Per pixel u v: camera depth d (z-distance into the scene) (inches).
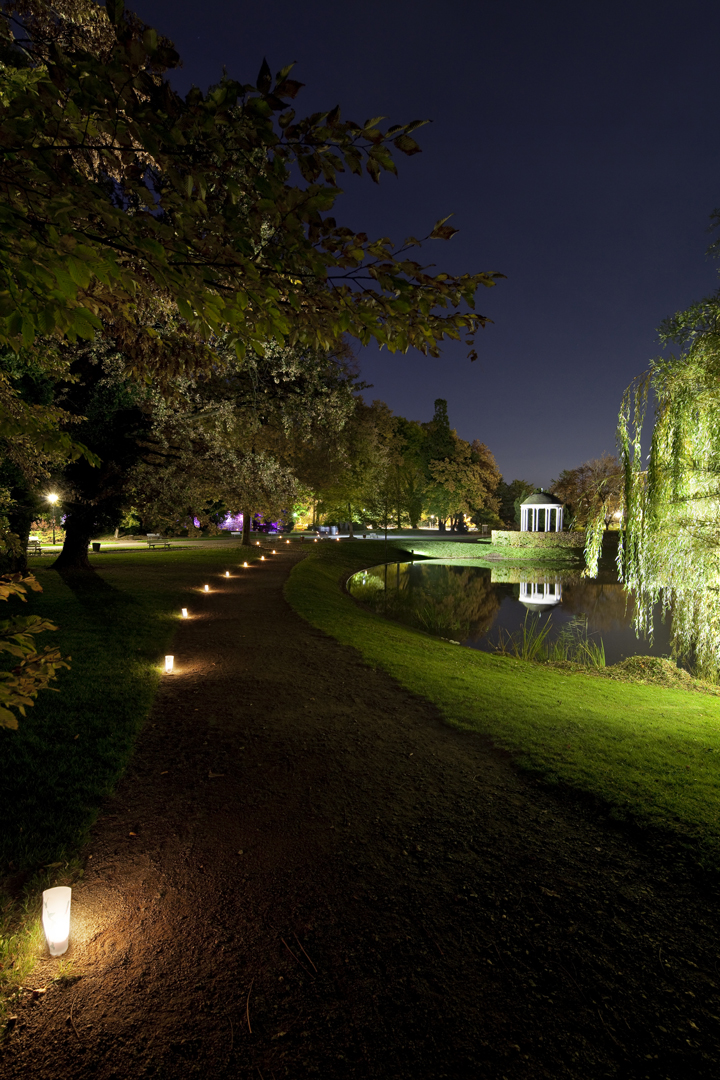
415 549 2258.9
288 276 89.7
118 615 546.9
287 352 667.4
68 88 67.6
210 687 359.9
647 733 329.7
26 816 193.9
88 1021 119.3
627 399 434.6
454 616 924.0
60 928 136.0
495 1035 119.0
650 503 422.3
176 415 670.5
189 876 170.1
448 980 133.6
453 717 332.8
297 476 1455.5
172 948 141.1
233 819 204.1
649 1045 117.7
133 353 155.5
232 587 844.6
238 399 917.8
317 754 265.6
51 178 67.1
